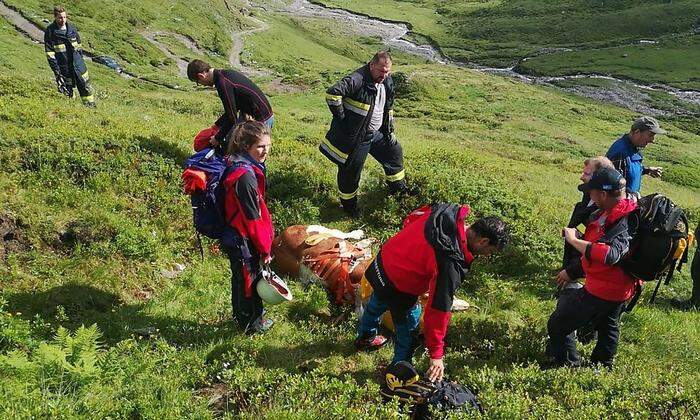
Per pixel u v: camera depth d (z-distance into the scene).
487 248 5.23
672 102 80.19
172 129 12.11
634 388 5.91
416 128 36.22
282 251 8.11
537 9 144.25
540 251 9.50
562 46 117.88
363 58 109.94
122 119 11.97
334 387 5.45
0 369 5.01
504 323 7.59
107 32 68.62
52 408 4.46
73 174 9.05
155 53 69.44
